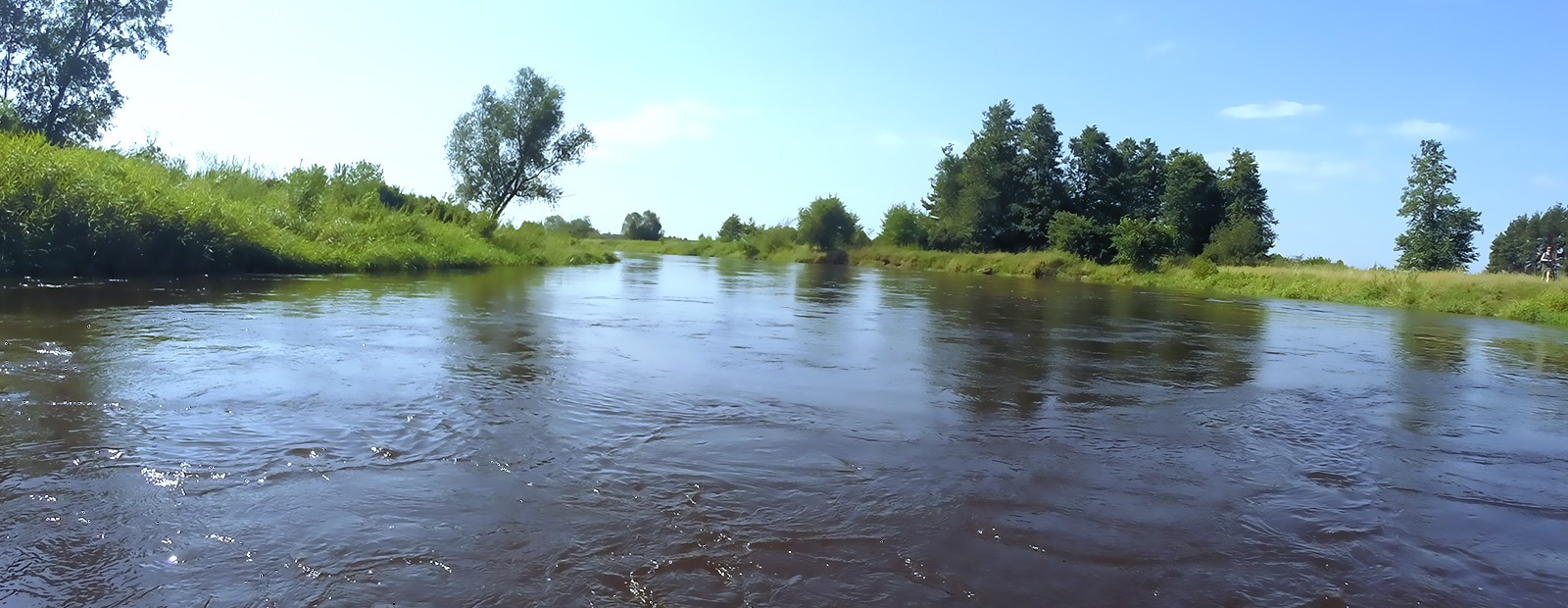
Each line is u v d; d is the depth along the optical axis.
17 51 27.83
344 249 19.84
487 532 3.12
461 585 2.68
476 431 4.54
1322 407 6.44
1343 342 11.86
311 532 3.04
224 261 16.36
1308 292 27.98
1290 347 10.86
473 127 39.22
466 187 39.38
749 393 6.00
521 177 40.16
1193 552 3.24
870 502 3.66
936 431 5.06
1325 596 2.88
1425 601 2.87
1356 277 28.25
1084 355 9.09
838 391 6.26
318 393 5.26
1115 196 60.06
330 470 3.74
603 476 3.86
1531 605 2.87
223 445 4.02
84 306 9.39
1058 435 5.10
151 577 2.64
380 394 5.32
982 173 57.97
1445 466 4.72
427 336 8.16
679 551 3.03
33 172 13.94
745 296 16.84
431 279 18.20
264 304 10.55
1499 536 3.56
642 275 26.02
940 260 50.94
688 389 6.04
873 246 60.41
